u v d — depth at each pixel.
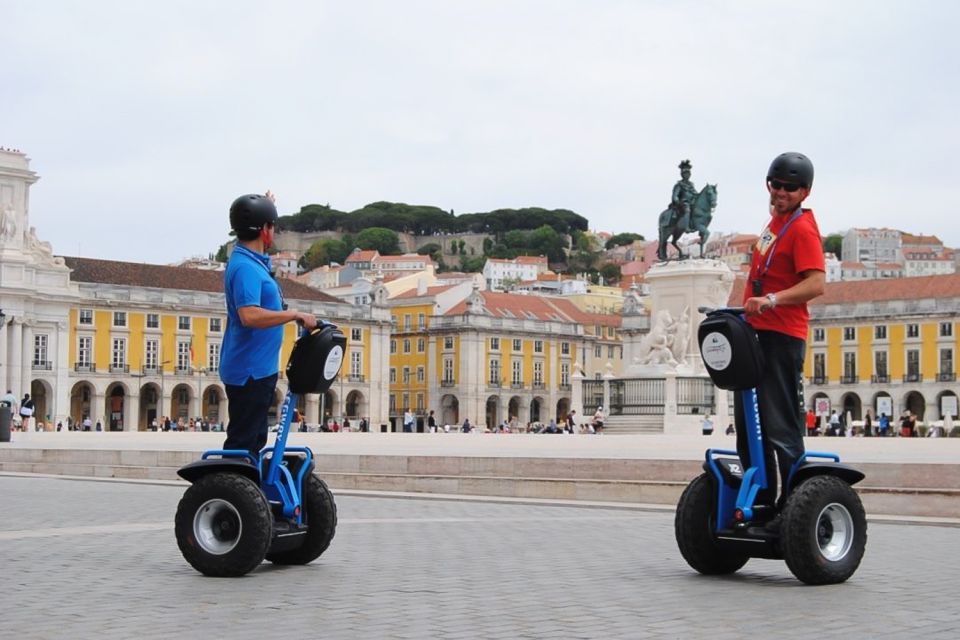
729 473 5.73
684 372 25.42
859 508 5.59
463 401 70.44
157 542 7.11
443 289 74.62
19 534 7.57
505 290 95.62
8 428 22.02
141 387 59.66
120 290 59.16
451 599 4.98
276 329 5.85
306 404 63.66
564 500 11.53
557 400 75.31
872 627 4.38
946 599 5.07
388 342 68.56
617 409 26.17
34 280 55.09
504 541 7.45
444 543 7.29
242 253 5.88
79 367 57.62
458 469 12.77
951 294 65.69
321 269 97.81
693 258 25.89
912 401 67.25
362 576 5.69
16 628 4.28
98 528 8.02
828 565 5.46
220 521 5.64
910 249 134.38
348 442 20.38
